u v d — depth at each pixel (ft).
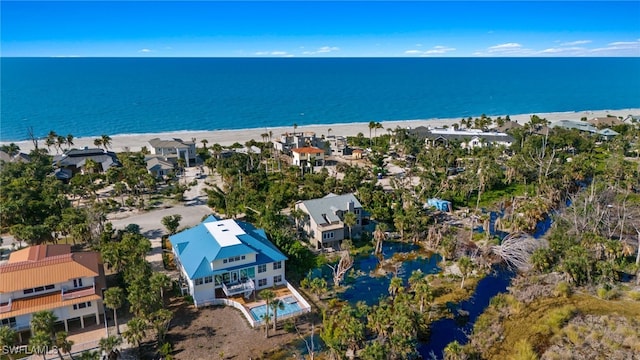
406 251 272.31
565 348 179.83
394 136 572.10
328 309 208.23
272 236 258.37
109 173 376.89
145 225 302.86
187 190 378.53
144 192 374.63
